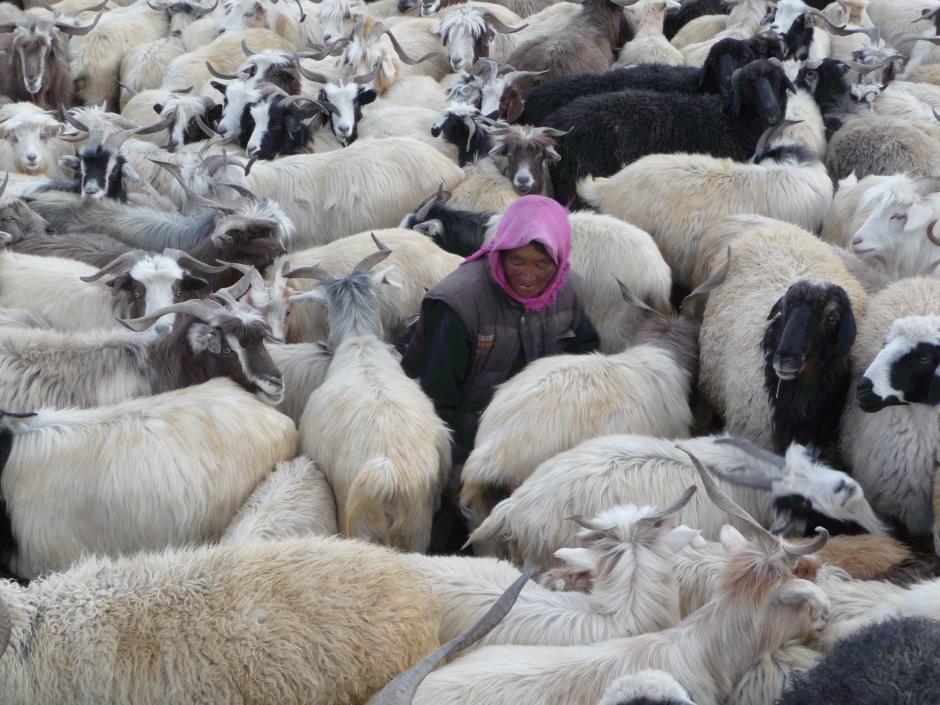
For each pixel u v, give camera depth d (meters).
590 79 12.48
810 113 11.84
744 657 5.66
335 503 7.36
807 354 7.13
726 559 6.00
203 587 5.66
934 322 6.93
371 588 5.75
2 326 8.28
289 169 11.09
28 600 5.64
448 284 7.87
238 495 7.17
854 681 5.13
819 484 6.71
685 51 14.82
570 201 10.69
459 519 7.84
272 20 15.70
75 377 7.77
